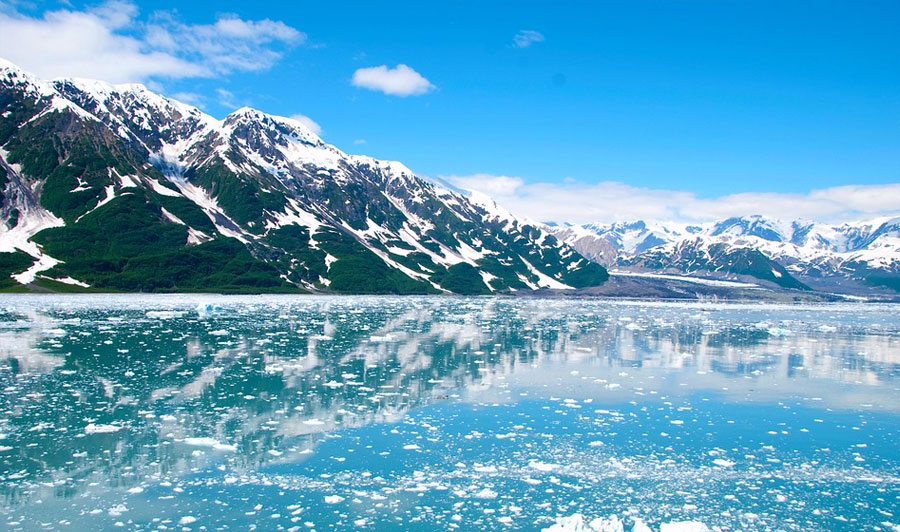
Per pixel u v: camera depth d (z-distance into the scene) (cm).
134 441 2848
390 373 4562
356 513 2155
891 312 16512
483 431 3102
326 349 5697
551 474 2542
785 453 2825
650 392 4072
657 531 2036
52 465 2541
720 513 2189
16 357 4903
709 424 3291
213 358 5041
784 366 5234
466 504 2242
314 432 3038
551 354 5722
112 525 2031
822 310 17112
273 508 2183
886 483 2483
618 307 15912
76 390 3797
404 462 2647
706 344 6769
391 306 13188
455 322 9106
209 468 2542
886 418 3447
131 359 4897
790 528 2080
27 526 2009
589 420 3334
